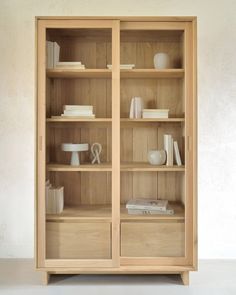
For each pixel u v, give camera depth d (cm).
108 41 263
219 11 296
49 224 252
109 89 268
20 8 296
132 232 253
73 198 273
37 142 247
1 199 299
